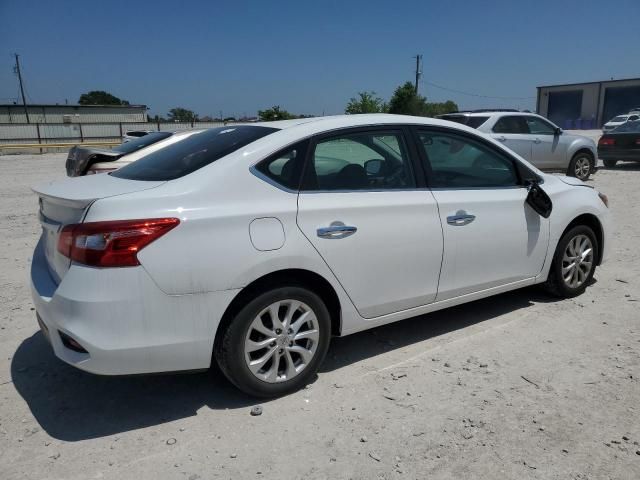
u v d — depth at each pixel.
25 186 13.67
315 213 3.38
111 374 2.93
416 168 3.93
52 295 3.09
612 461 2.79
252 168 3.29
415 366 3.82
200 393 3.52
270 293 3.26
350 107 39.62
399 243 3.72
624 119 34.81
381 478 2.69
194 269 2.99
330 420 3.19
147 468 2.79
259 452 2.90
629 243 7.05
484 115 12.05
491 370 3.74
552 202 4.67
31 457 2.88
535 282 4.70
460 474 2.71
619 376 3.62
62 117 56.25
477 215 4.13
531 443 2.94
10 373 3.79
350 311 3.62
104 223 2.87
